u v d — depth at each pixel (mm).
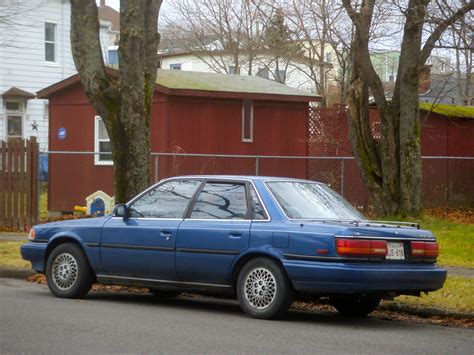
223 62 42281
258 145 25297
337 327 10109
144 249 11078
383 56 44500
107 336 8875
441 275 10352
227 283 10500
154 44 15508
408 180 19625
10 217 20125
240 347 8453
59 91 25125
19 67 35969
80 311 10633
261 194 10484
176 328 9500
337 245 9664
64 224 11984
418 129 19719
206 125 24141
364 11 19375
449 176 27469
